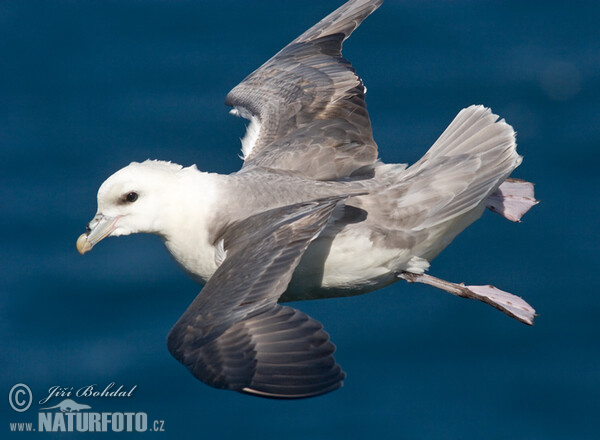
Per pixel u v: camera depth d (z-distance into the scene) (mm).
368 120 9922
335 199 7867
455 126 9281
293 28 26125
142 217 8812
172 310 18969
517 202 10508
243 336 6930
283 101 10297
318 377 6711
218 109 23312
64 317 18953
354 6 11344
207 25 26156
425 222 8805
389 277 9023
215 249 8477
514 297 9344
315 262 8648
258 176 8914
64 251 20031
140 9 26734
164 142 22438
